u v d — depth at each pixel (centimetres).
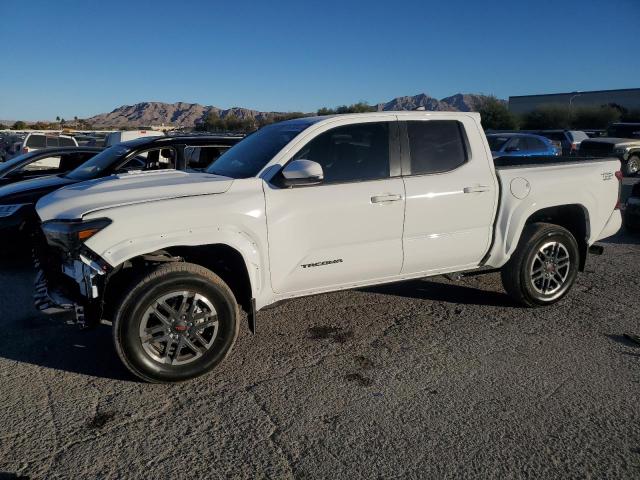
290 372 412
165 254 412
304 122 470
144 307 373
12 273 697
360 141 457
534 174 523
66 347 460
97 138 2536
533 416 347
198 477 292
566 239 540
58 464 303
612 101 5984
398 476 291
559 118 5562
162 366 384
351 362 428
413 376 404
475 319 518
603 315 527
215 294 393
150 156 774
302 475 293
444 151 489
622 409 355
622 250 823
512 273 528
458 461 303
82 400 372
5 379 402
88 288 376
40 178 800
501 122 5675
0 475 293
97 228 368
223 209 396
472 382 393
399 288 613
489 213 500
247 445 320
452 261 498
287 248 423
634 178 1906
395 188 457
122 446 320
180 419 348
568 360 428
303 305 559
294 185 417
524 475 291
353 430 334
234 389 386
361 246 451
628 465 298
